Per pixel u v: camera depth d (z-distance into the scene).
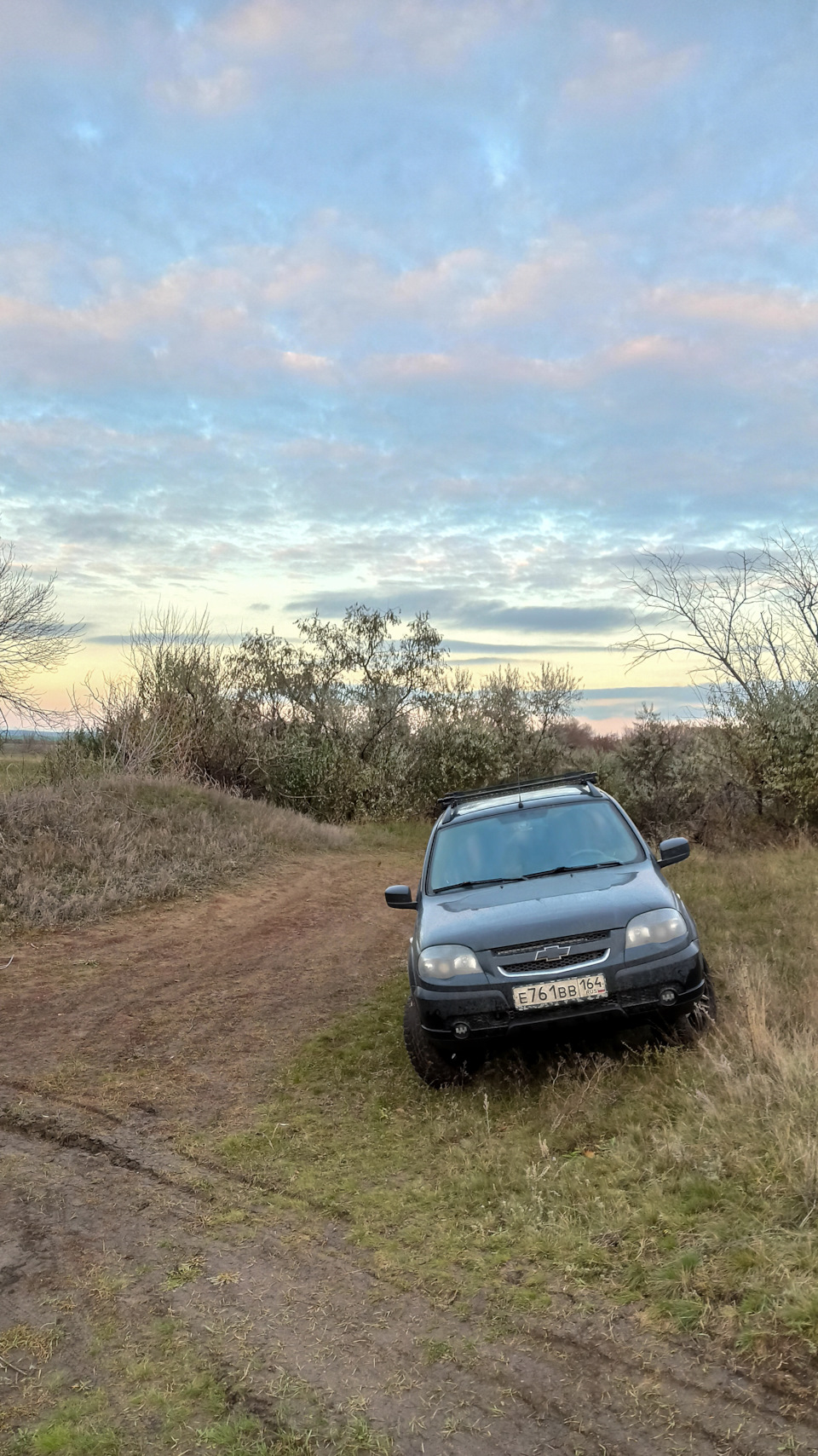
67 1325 3.31
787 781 16.36
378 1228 3.88
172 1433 2.70
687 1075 4.76
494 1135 4.64
